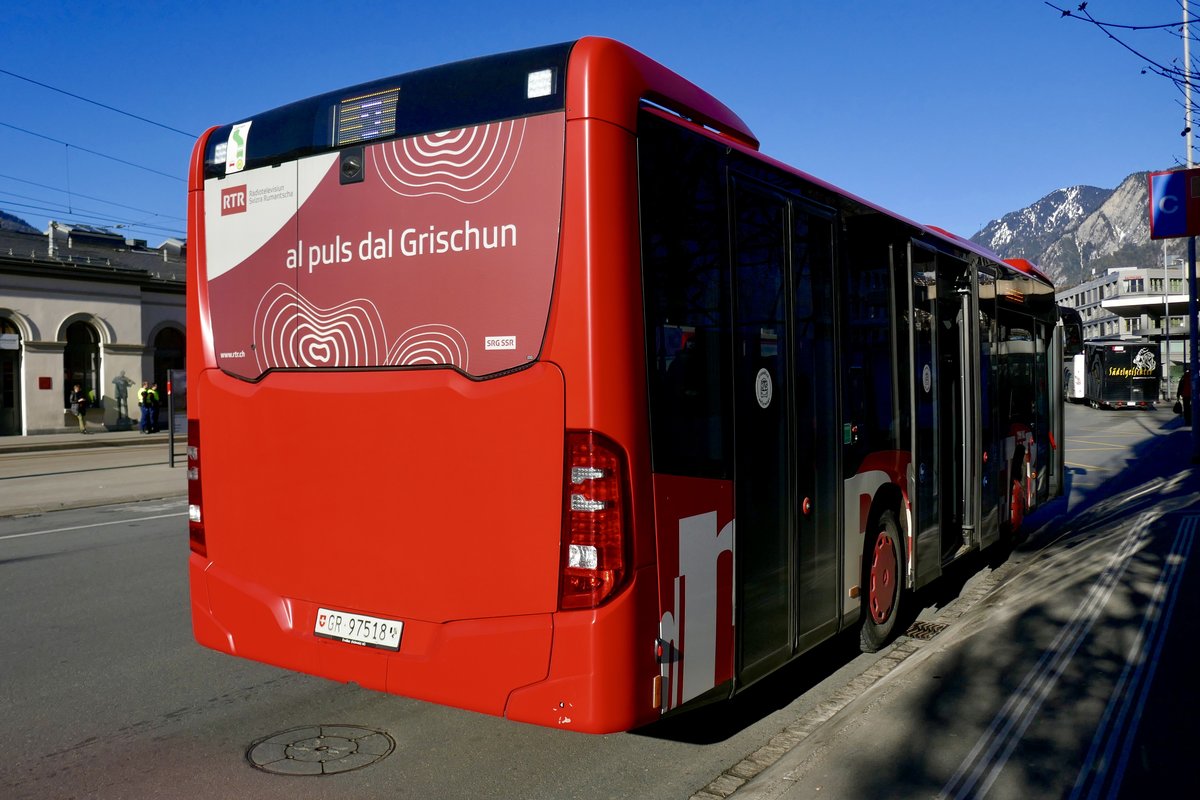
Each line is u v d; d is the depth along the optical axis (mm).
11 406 30000
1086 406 55031
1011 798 3668
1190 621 6098
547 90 3504
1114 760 4012
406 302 3809
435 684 3668
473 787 3982
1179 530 9266
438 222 3732
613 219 3402
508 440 3523
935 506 6727
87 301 31484
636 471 3402
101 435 30750
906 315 6211
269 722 4781
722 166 4059
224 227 4434
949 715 4527
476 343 3619
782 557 4426
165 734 4605
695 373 3770
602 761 4277
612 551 3355
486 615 3586
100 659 5863
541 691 3439
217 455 4422
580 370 3379
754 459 4176
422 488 3740
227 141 4438
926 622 6840
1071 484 15242
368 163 3934
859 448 5395
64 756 4332
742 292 4152
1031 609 6508
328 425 4008
